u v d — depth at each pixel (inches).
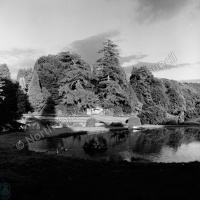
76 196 391.5
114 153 952.9
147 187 434.3
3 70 2348.7
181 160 864.3
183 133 1724.9
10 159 671.1
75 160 671.1
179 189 425.4
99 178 492.4
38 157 682.8
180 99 3139.8
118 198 383.9
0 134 1262.3
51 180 472.4
